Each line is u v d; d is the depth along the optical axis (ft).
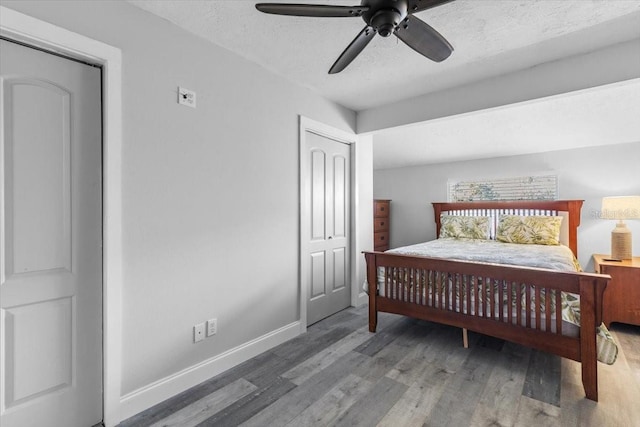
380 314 10.45
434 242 13.12
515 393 5.83
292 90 8.48
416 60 7.35
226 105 6.79
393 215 17.90
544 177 13.23
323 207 9.92
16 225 4.37
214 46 6.56
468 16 5.70
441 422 5.07
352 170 11.10
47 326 4.65
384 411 5.36
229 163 6.87
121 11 5.16
